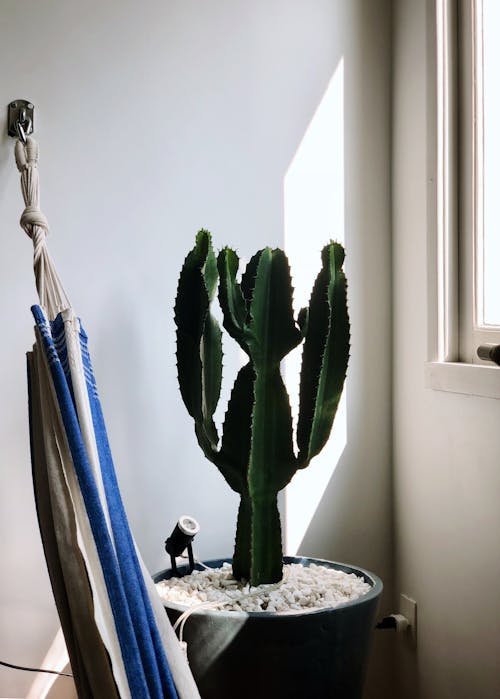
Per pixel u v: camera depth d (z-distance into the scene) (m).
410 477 1.78
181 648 1.29
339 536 1.82
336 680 1.36
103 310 1.67
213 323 1.54
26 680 1.62
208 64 1.73
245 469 1.47
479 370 1.49
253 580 1.45
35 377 1.35
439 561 1.66
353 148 1.83
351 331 1.83
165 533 1.71
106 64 1.67
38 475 1.33
